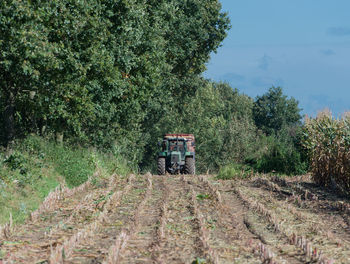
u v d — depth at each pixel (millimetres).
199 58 126625
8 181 41031
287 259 23609
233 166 76875
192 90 137500
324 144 54750
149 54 82062
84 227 29969
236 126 148750
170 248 25141
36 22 45781
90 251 24078
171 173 85688
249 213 38031
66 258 22547
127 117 83812
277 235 29578
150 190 50719
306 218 35906
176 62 116000
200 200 44219
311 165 58344
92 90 60719
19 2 42688
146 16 82125
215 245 26234
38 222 33406
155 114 127312
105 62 60031
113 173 68375
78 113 58188
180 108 158125
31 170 47781
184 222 33031
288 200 45406
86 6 54469
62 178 54219
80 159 62188
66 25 52688
